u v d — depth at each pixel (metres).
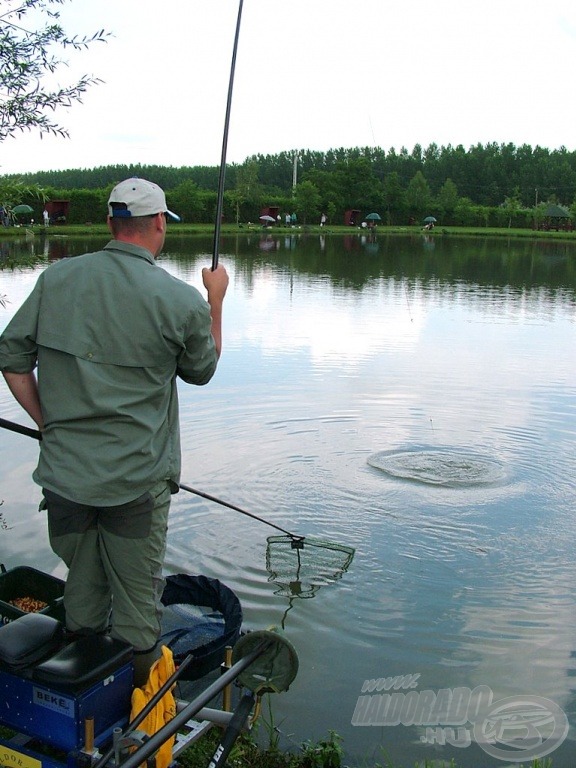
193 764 3.35
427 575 5.47
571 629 4.84
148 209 2.58
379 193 77.25
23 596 3.80
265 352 12.73
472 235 65.94
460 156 105.69
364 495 6.89
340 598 5.12
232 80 3.32
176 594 4.61
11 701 2.46
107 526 2.55
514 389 10.54
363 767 3.60
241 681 2.83
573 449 8.23
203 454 7.85
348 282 24.22
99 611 2.70
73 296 2.52
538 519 6.46
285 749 3.68
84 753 2.33
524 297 21.22
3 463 7.37
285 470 7.42
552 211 79.94
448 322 16.33
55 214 47.59
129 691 2.54
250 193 67.75
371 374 11.27
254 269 27.75
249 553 5.73
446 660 4.48
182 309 2.54
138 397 2.51
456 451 8.08
